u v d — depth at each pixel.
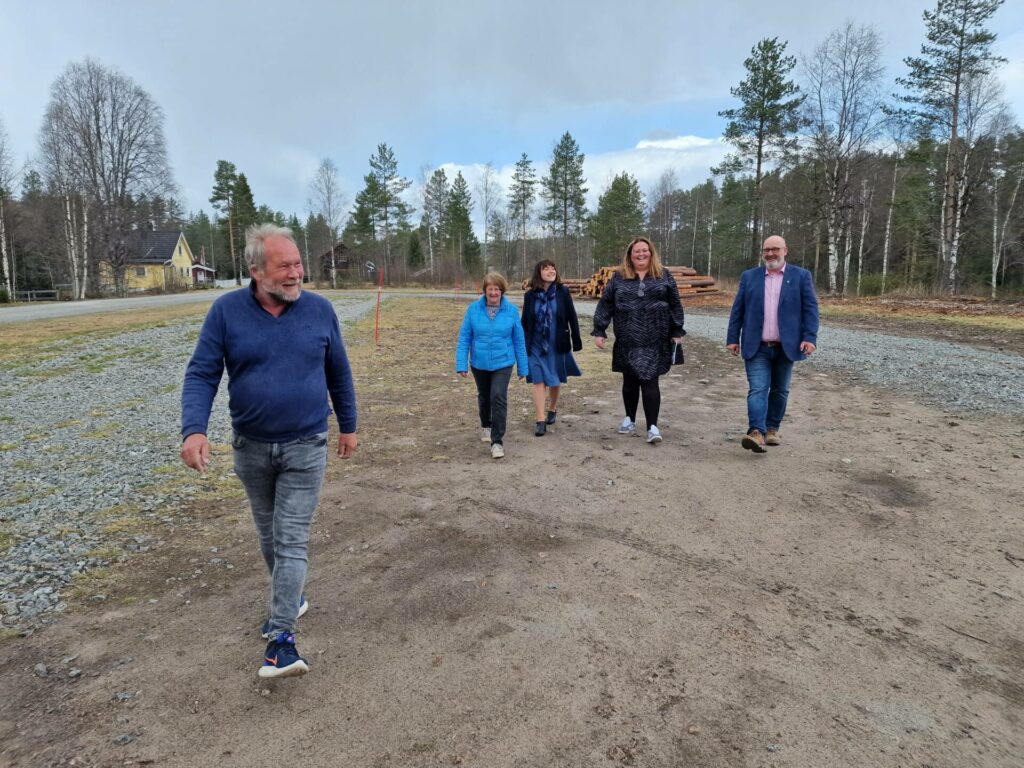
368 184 65.12
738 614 2.84
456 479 4.78
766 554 3.45
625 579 3.19
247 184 72.06
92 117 41.47
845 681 2.37
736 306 5.38
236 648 2.62
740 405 7.35
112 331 15.02
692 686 2.35
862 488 4.44
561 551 3.52
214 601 3.02
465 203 67.19
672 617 2.82
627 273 5.57
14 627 2.78
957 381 8.27
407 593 3.07
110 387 8.70
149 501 4.37
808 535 3.69
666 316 5.50
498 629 2.75
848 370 9.34
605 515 4.03
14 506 4.26
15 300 37.00
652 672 2.43
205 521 4.02
